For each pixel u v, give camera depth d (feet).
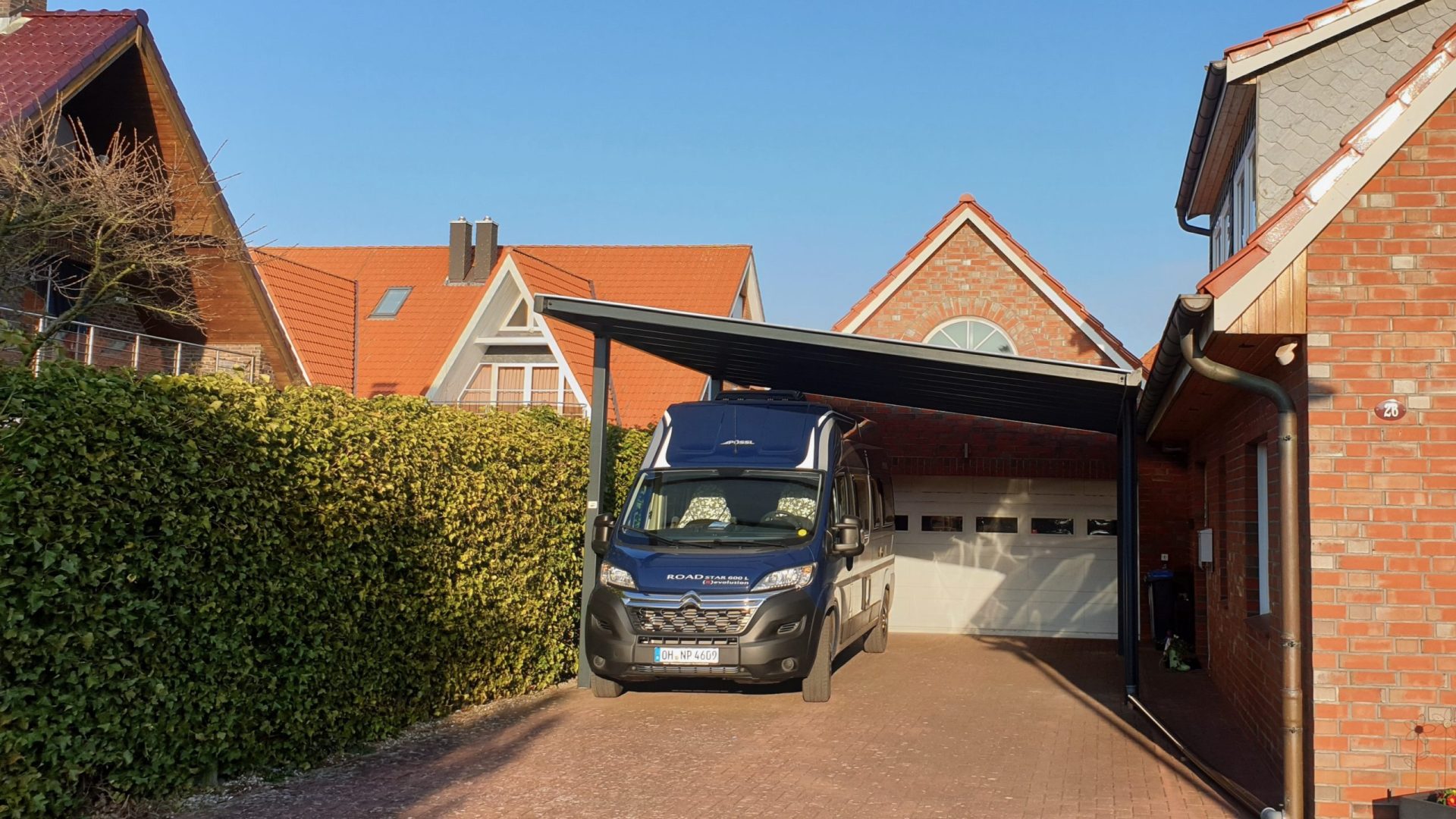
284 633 26.73
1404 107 23.00
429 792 26.35
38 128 44.98
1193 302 23.00
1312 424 22.95
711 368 52.75
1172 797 27.04
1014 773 29.43
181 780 24.20
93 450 21.21
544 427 41.68
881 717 36.99
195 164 52.39
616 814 24.99
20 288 45.50
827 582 40.01
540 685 40.91
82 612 21.11
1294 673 23.11
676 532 40.98
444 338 89.92
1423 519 22.54
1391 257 22.86
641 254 100.22
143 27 50.08
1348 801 22.45
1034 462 62.18
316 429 27.89
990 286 67.82
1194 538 54.54
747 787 27.53
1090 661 52.60
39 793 20.65
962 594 63.52
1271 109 40.81
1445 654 22.36
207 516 23.72
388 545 30.76
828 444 43.73
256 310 58.13
